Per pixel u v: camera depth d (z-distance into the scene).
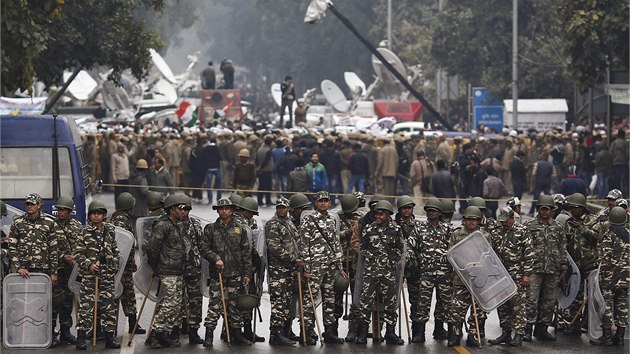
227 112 165.38
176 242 40.31
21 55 57.09
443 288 41.56
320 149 97.12
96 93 182.88
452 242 41.31
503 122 143.88
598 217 43.47
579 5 86.62
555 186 100.81
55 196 55.19
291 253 40.97
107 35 82.69
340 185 98.00
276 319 41.25
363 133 111.88
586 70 87.38
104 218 40.38
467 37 161.00
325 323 41.56
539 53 155.00
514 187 90.25
